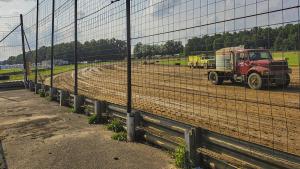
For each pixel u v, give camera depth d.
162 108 10.62
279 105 10.15
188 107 10.58
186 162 5.07
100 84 20.58
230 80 16.47
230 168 4.45
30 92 17.62
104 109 8.70
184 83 17.95
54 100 13.68
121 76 24.30
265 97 11.85
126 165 5.34
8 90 19.36
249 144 4.21
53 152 6.21
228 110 9.77
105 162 5.53
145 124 6.67
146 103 11.80
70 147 6.48
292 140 6.48
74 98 10.56
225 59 16.58
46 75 27.41
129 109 6.79
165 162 5.40
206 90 14.95
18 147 6.64
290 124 7.72
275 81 13.41
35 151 6.32
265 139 6.63
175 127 5.63
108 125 7.90
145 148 6.21
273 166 3.87
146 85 17.92
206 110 9.91
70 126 8.41
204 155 4.91
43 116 10.02
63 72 35.88
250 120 8.34
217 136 4.74
